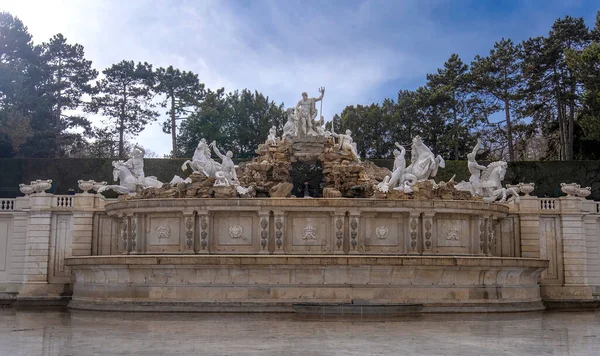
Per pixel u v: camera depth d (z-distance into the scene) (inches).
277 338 715.4
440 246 1235.9
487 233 1282.0
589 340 722.8
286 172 1528.1
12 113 2160.4
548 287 1416.1
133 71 2797.7
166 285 1085.1
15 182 1894.7
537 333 791.7
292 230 1218.6
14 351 616.4
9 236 1454.2
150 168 1929.1
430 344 673.0
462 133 2479.1
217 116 2689.5
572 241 1430.9
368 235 1222.9
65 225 1413.6
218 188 1279.5
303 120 1562.5
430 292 1092.5
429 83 2583.7
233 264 1066.7
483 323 914.1
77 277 1222.9
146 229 1259.2
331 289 1076.5
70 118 2701.8
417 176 1304.1
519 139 2635.3
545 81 2283.5
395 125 2743.6
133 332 776.9
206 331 785.6
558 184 1871.3
